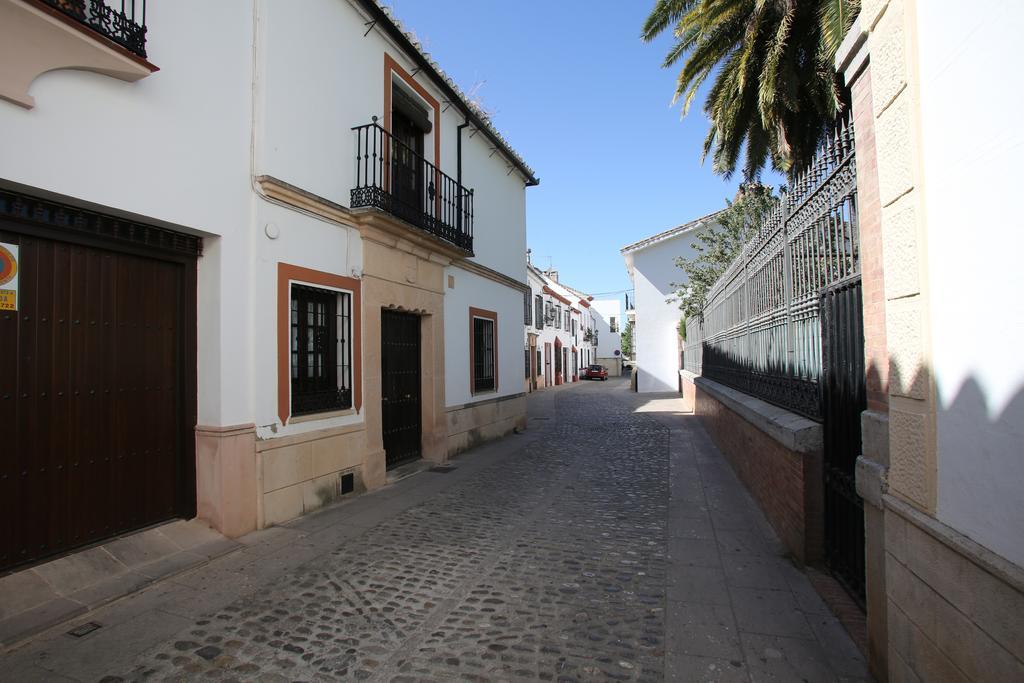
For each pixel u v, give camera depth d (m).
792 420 4.84
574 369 42.03
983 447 1.90
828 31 7.64
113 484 4.37
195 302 5.07
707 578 4.24
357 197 6.75
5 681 2.87
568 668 3.03
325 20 6.44
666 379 26.08
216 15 5.01
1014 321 1.72
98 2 3.79
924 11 2.25
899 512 2.49
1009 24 1.70
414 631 3.44
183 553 4.52
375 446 7.10
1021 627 1.69
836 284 3.88
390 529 5.41
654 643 3.29
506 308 12.38
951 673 2.10
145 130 4.31
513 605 3.80
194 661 3.08
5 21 3.30
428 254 8.55
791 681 2.89
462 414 9.97
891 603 2.62
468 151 10.47
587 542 5.07
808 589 4.02
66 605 3.59
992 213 1.82
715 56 10.32
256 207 5.38
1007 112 1.72
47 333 3.95
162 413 4.80
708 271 17.44
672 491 7.00
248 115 5.36
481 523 5.64
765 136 11.80
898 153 2.49
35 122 3.57
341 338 6.68
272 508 5.47
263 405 5.39
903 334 2.49
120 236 4.36
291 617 3.61
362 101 7.11
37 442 3.87
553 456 9.55
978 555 1.88
